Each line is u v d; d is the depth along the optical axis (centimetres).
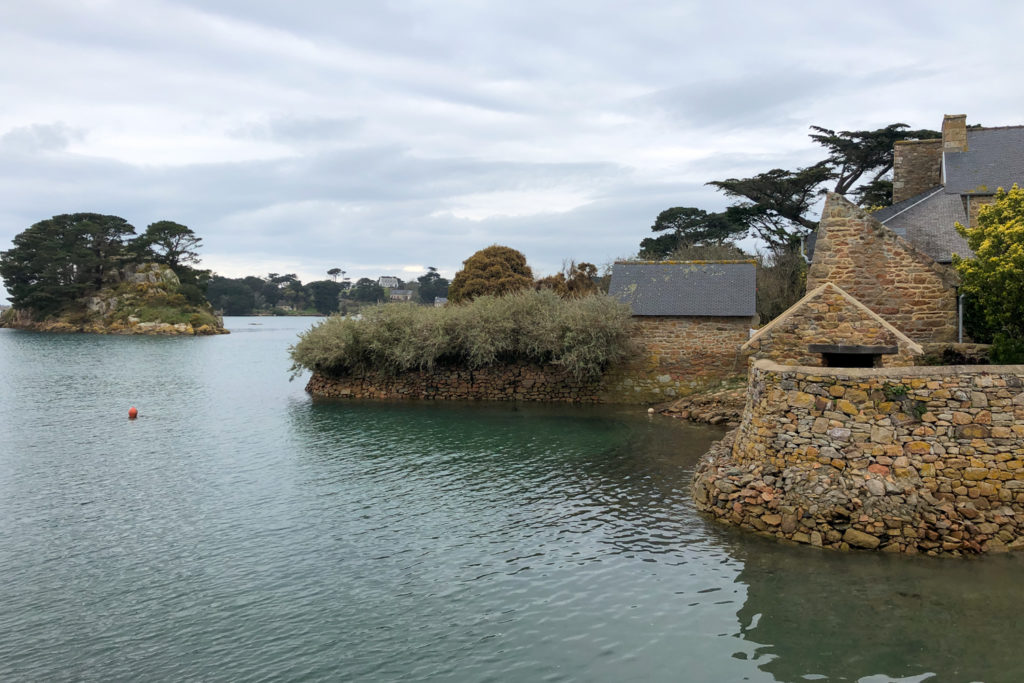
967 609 1145
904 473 1380
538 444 2531
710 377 3275
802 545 1415
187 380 4981
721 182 4838
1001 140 3158
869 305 2273
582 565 1410
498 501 1861
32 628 1203
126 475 2222
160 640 1153
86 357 7012
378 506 1848
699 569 1352
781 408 1523
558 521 1683
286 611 1251
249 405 3691
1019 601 1161
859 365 1759
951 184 2997
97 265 12319
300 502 1898
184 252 13088
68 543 1612
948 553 1317
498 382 3634
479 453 2419
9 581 1405
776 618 1151
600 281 5491
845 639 1077
